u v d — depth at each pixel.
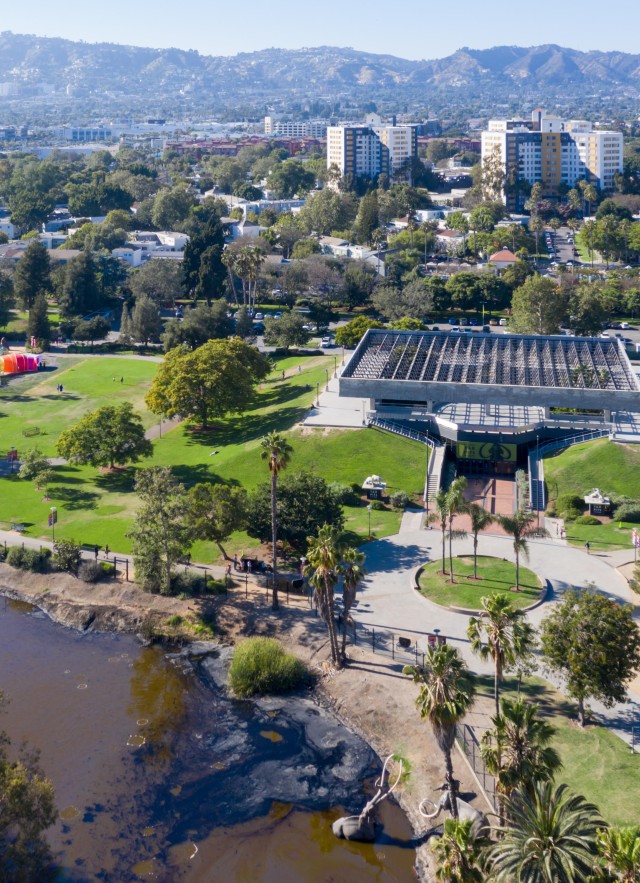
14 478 166.00
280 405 190.62
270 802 87.94
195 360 185.75
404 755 92.75
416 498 149.50
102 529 143.12
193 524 124.00
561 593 118.75
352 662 106.75
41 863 77.69
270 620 116.50
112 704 103.62
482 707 95.50
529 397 164.00
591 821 65.44
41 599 126.88
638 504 141.75
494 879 62.41
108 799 88.25
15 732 98.12
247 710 102.38
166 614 120.25
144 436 180.12
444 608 115.50
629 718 93.06
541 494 149.75
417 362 181.38
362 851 81.88
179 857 81.38
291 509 129.75
